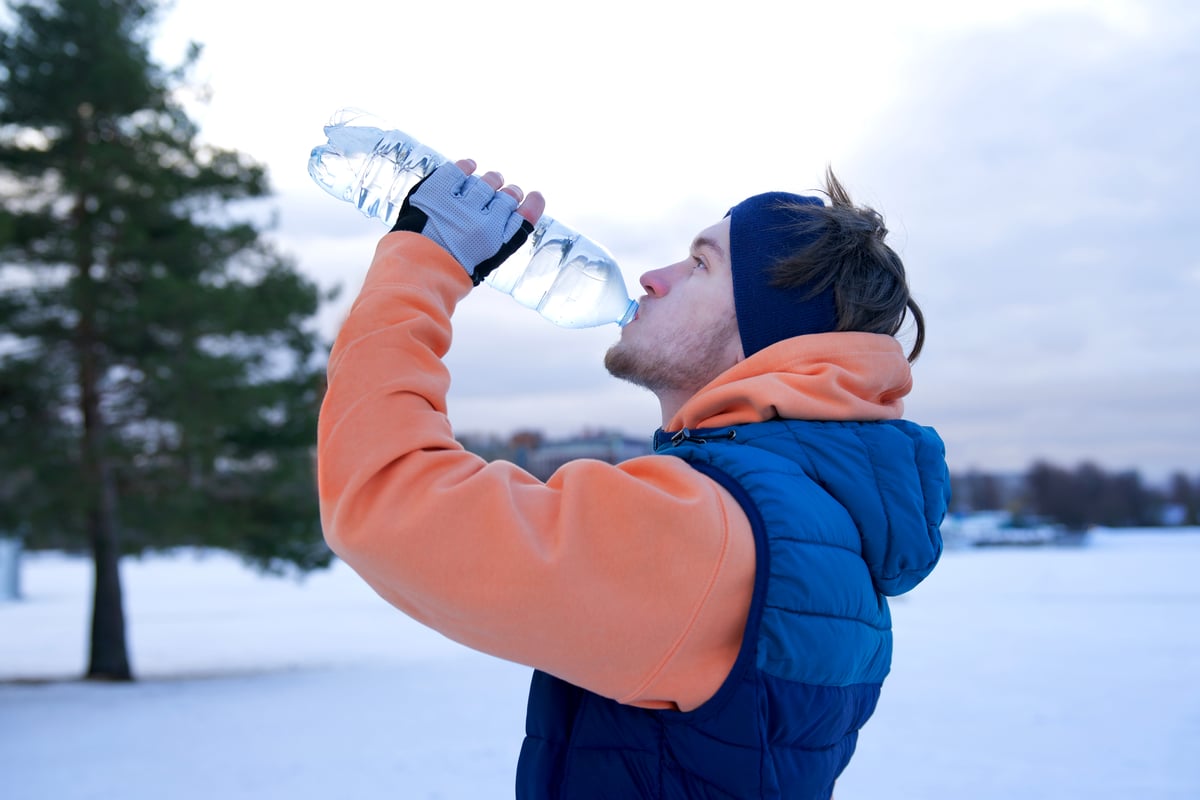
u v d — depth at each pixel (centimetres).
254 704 1074
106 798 623
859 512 97
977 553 4875
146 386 1285
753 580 86
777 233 110
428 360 91
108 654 1361
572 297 145
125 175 1289
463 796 618
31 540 1358
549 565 80
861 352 106
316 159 130
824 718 91
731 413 104
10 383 1245
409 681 1262
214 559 6162
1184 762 665
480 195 101
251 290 1326
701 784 85
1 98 1273
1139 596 2247
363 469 85
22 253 1267
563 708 94
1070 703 925
